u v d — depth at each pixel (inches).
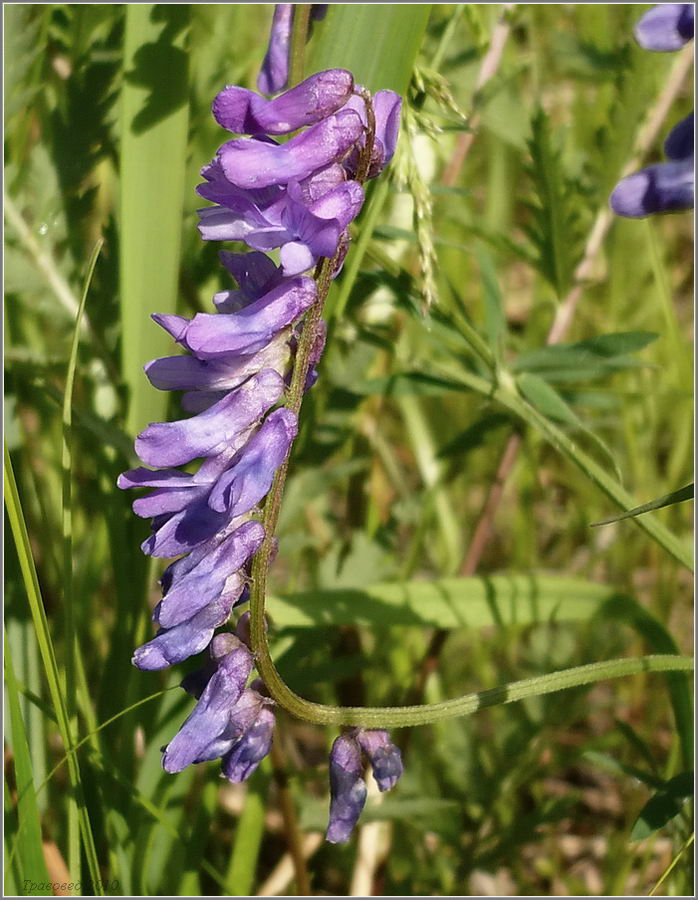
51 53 7.1
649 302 9.5
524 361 6.6
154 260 6.1
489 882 7.4
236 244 6.8
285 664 6.4
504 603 6.4
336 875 7.2
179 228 6.1
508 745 7.1
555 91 9.7
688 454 8.8
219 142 7.0
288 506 7.0
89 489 7.2
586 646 7.5
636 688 8.3
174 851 6.0
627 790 7.6
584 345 6.5
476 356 6.6
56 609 6.9
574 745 8.3
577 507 9.2
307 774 6.8
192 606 4.0
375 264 6.4
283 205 3.9
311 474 7.1
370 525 8.0
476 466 9.4
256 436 4.0
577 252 7.9
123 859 5.8
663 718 8.3
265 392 4.0
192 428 4.0
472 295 10.0
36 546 7.2
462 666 8.2
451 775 7.2
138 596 6.3
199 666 6.0
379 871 7.0
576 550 9.4
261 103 3.9
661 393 7.8
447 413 9.4
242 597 4.3
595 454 9.1
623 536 8.8
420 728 7.4
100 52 6.4
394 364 8.0
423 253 4.9
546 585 6.5
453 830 6.8
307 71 5.7
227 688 4.2
